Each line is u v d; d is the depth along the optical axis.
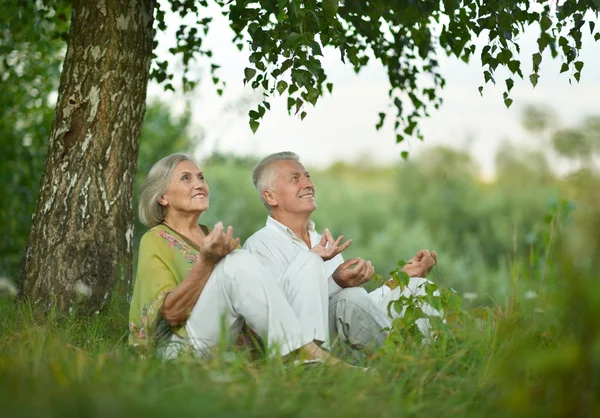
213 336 3.75
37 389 2.55
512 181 15.62
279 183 4.69
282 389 2.83
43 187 5.46
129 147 5.55
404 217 18.00
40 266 5.34
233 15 5.12
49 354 3.30
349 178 20.78
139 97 5.59
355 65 4.92
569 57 5.13
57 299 5.25
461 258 14.35
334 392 2.87
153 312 3.93
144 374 2.95
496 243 15.68
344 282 4.20
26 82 10.30
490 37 5.12
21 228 10.26
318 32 4.75
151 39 5.68
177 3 6.84
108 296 5.37
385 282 4.09
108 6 5.44
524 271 5.15
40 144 10.48
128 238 5.55
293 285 3.88
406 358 3.29
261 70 4.90
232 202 15.59
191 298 3.81
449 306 3.85
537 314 3.95
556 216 5.09
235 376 2.89
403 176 19.00
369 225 17.89
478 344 3.50
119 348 3.96
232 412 2.44
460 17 5.97
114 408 2.31
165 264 4.13
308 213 4.73
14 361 3.06
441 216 17.48
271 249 4.61
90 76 5.42
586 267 2.42
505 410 2.60
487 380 3.10
